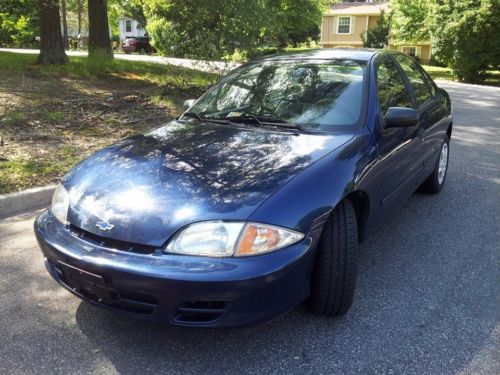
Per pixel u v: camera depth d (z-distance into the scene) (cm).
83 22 4591
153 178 272
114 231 247
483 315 300
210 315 239
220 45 1180
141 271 233
